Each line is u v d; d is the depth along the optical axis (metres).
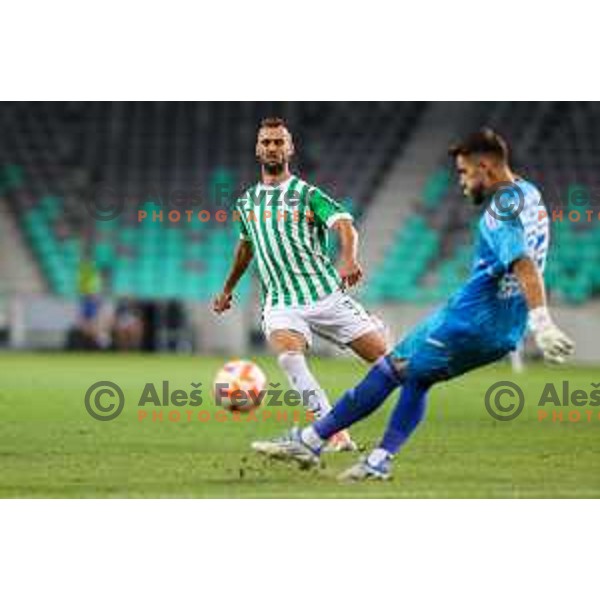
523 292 25.73
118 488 28.45
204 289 107.88
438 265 106.19
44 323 101.75
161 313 100.88
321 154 114.25
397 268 106.94
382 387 28.17
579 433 40.47
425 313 100.06
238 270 35.53
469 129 113.50
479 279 26.84
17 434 38.94
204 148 115.75
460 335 27.09
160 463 32.53
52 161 114.75
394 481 29.27
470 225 107.12
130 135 116.50
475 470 31.55
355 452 34.78
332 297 34.19
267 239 33.62
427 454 34.56
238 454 34.41
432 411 48.25
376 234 109.12
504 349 27.33
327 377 68.50
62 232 110.81
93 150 115.69
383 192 111.56
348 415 28.50
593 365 89.81
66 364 78.19
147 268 108.94
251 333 100.75
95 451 34.94
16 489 28.34
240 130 116.62
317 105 116.31
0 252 109.50
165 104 117.50
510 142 111.50
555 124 111.88
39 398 52.09
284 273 33.88
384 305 100.56
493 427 42.09
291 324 33.94
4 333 101.56
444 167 111.56
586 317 95.31
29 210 111.81
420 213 109.62
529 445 37.06
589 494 28.06
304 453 28.86
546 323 25.27
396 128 114.69
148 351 100.56
